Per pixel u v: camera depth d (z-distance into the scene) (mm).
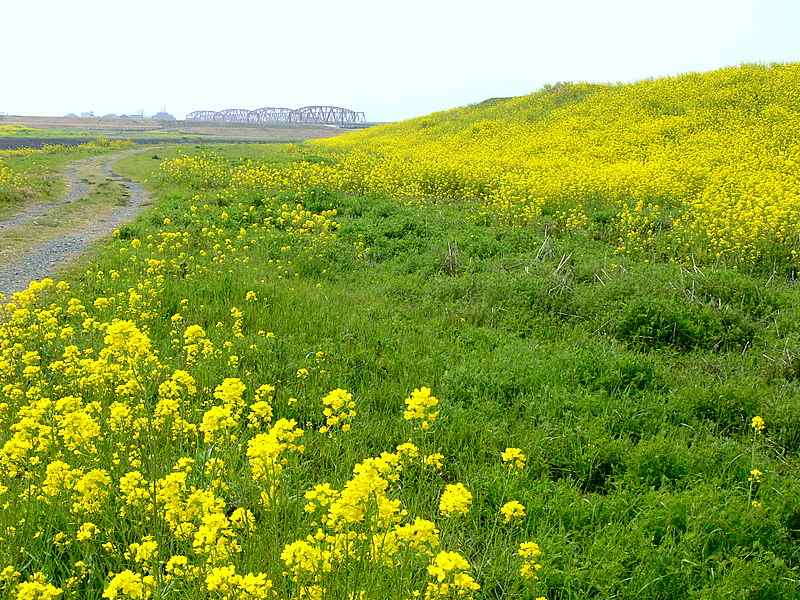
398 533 2725
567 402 5555
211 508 3043
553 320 7973
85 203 18188
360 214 15125
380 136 40594
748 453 4906
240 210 14562
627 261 10422
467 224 13438
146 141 60750
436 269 10383
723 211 12742
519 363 6383
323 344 6652
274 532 3104
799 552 3832
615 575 3516
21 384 5520
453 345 7059
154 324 7312
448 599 2734
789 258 10547
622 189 15914
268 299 8320
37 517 3525
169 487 3012
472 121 36469
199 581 2902
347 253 11305
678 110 26797
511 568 3525
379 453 4699
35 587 2562
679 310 7711
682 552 3678
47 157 34250
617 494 4312
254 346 6371
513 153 24141
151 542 2916
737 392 5805
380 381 6004
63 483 3480
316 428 5113
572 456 4832
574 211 13719
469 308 8375
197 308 7898
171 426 4383
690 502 4094
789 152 19281
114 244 11797
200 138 75938
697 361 6914
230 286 8719
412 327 7633
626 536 3828
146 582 2535
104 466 3957
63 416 3965
